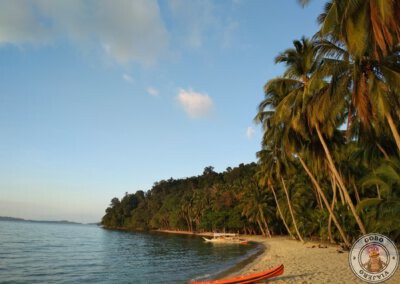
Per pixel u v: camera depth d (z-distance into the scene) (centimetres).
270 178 5716
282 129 3759
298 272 2169
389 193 2631
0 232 11450
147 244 7281
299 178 6262
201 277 2648
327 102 2452
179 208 13862
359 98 2133
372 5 1653
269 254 4022
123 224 19012
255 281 1911
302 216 5981
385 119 2880
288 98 3017
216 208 10406
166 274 2995
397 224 2552
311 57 3047
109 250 5822
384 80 2222
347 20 1773
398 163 2630
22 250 5462
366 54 2192
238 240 7469
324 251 3638
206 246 6512
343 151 3975
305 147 3819
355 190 4381
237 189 10312
